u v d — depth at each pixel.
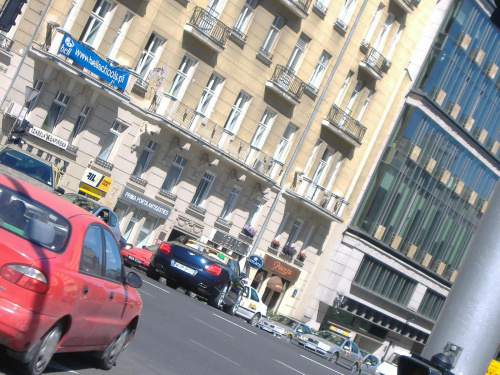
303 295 62.88
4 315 8.33
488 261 5.95
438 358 5.68
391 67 62.41
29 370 8.98
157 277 34.50
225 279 33.53
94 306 9.89
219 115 50.12
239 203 54.12
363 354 51.50
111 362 11.70
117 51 43.53
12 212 9.09
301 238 60.91
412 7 61.81
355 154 62.06
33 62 39.69
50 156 41.59
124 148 45.53
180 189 49.78
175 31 45.97
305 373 22.69
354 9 56.78
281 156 55.91
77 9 40.88
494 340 5.94
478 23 67.81
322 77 56.19
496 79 72.25
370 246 65.00
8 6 19.77
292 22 52.53
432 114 65.56
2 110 39.00
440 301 76.19
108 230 10.70
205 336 20.05
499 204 6.00
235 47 49.53
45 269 8.56
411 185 66.81
